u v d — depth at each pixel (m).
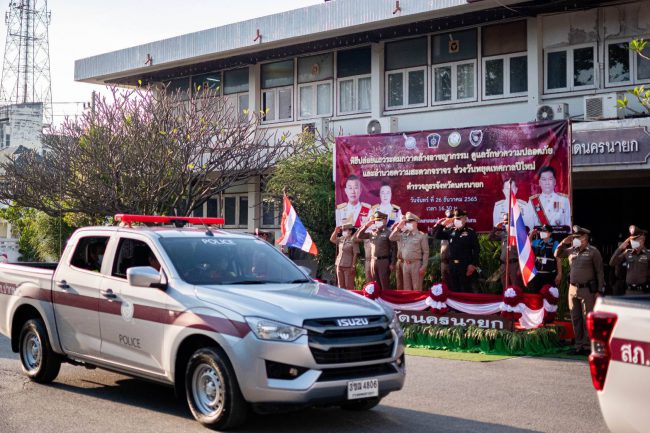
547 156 13.82
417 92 21.58
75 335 8.60
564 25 18.83
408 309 13.13
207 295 7.25
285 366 6.63
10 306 9.59
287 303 6.99
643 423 4.63
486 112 20.09
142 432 7.04
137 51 26.66
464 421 7.64
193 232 8.49
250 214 25.97
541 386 9.45
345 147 16.47
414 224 14.43
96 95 22.86
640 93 13.11
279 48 23.81
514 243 12.44
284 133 24.12
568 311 14.42
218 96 25.23
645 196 19.70
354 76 23.02
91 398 8.54
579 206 20.91
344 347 6.79
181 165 21.34
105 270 8.37
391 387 7.12
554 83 19.03
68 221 24.78
